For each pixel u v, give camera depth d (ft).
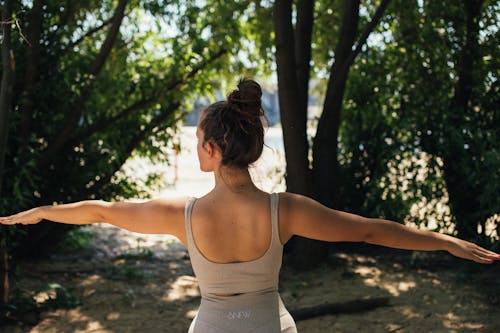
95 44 24.22
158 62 24.95
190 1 24.49
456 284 20.70
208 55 24.80
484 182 22.16
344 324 17.04
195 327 6.97
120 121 24.08
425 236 7.00
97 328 16.69
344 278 21.70
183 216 7.05
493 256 6.91
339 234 6.95
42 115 21.53
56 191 22.70
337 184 23.76
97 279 21.57
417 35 24.79
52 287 18.43
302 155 22.15
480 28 23.29
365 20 26.32
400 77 25.30
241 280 6.93
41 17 18.89
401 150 24.12
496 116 23.44
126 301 19.01
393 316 17.65
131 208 7.18
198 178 48.80
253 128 7.02
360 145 26.07
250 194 7.06
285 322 7.00
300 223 6.97
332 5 27.32
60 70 22.04
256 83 7.09
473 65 23.67
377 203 25.13
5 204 17.52
